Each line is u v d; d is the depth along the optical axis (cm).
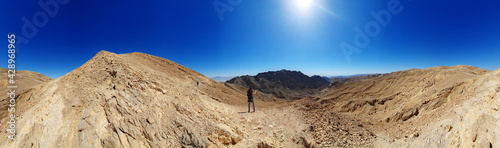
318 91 9019
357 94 4531
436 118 949
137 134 625
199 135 694
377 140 782
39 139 541
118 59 1175
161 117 732
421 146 656
